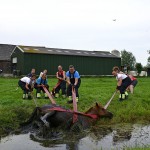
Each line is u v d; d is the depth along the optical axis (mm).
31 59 46562
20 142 9750
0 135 10641
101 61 52875
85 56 51094
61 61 48875
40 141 9883
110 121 12492
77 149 9055
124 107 14328
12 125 11391
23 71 46281
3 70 53594
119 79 15242
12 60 50656
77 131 10961
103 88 21734
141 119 13242
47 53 47594
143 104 15211
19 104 13789
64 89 16359
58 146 9344
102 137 10414
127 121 12859
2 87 22391
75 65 50094
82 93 18250
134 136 10578
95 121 12164
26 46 49875
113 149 8969
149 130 11469
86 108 13836
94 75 51688
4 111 12148
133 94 18047
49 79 35656
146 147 8828
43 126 10883
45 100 15156
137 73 57031
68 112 11281
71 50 54062
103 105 14445
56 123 11234
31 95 15844
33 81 16234
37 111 11445
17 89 20609
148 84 27625
